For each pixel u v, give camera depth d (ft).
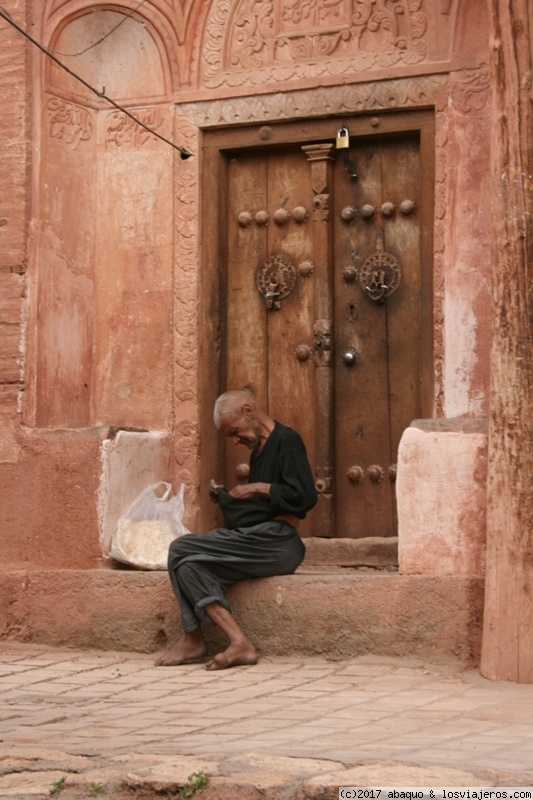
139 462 32.48
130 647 29.53
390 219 32.91
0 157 33.53
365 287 33.04
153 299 34.45
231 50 34.06
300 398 33.55
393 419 32.63
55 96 34.04
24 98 33.37
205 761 18.16
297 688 24.63
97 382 34.65
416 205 32.63
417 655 26.78
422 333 31.96
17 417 32.58
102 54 34.73
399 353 32.65
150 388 34.32
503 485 25.71
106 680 26.17
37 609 30.63
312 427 33.37
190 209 34.27
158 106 34.58
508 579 25.43
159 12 34.50
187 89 34.35
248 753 18.42
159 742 19.77
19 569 31.50
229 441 34.09
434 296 31.58
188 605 27.55
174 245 34.35
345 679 25.44
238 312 34.32
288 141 33.53
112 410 34.55
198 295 34.12
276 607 27.84
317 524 32.83
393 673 25.98
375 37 32.63
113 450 31.37
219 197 34.24
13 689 25.34
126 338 34.58
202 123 34.19
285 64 33.45
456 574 27.02
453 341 31.22
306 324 33.63
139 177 34.65
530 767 17.22
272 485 27.96
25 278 33.19
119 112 34.83
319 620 27.55
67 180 34.30
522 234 26.07
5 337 33.12
